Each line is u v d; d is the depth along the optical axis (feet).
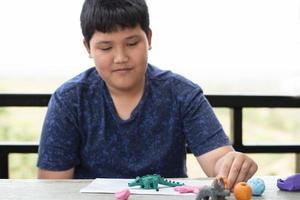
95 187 2.70
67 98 3.81
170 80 3.98
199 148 3.74
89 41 3.59
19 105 4.82
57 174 3.72
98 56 3.54
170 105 3.90
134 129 3.79
